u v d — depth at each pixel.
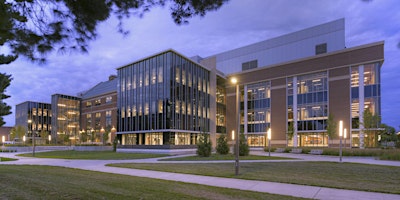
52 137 75.88
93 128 74.38
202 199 8.05
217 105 52.44
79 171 16.02
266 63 54.56
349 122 38.78
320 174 13.91
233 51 59.53
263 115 49.44
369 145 35.53
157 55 43.34
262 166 17.92
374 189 9.77
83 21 6.86
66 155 34.50
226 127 54.28
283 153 34.97
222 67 60.69
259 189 10.00
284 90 47.00
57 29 6.61
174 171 15.31
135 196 8.32
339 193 9.27
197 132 45.78
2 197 8.09
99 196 8.28
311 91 43.78
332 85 41.28
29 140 75.25
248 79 52.12
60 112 77.19
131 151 43.38
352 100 39.06
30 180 11.66
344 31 46.34
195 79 47.25
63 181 11.44
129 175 14.05
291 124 43.69
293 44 51.72
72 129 78.75
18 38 6.66
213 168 16.78
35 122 79.19
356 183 11.10
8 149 48.62
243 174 13.91
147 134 43.34
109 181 11.48
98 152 42.50
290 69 46.47
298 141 44.41
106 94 71.88
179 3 7.65
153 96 42.84
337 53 41.28
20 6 6.41
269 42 54.94
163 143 40.16
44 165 20.53
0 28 6.34
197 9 7.79
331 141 39.94
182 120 42.56
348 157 27.97
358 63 38.97
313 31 49.72
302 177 12.84
